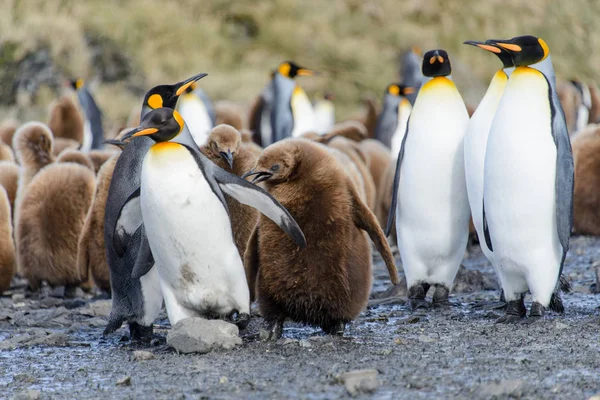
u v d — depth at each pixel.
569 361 12.97
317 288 14.76
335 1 86.06
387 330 16.27
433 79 18.83
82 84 57.00
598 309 17.86
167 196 14.32
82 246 19.31
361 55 79.56
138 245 15.63
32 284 23.00
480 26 87.81
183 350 14.60
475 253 28.61
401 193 18.98
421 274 19.09
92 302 20.73
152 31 75.75
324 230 14.69
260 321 17.67
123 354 15.12
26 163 27.64
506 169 16.14
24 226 22.58
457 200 18.61
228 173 14.87
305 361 13.59
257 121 49.91
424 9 87.38
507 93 16.30
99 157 29.42
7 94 64.12
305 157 14.84
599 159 30.95
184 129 14.84
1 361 14.80
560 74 85.56
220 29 80.81
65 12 71.38
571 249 28.41
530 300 20.03
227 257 14.84
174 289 15.15
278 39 80.69
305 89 76.12
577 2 94.19
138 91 69.25
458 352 13.91
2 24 66.75
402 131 50.91
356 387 11.52
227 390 11.94
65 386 12.80
